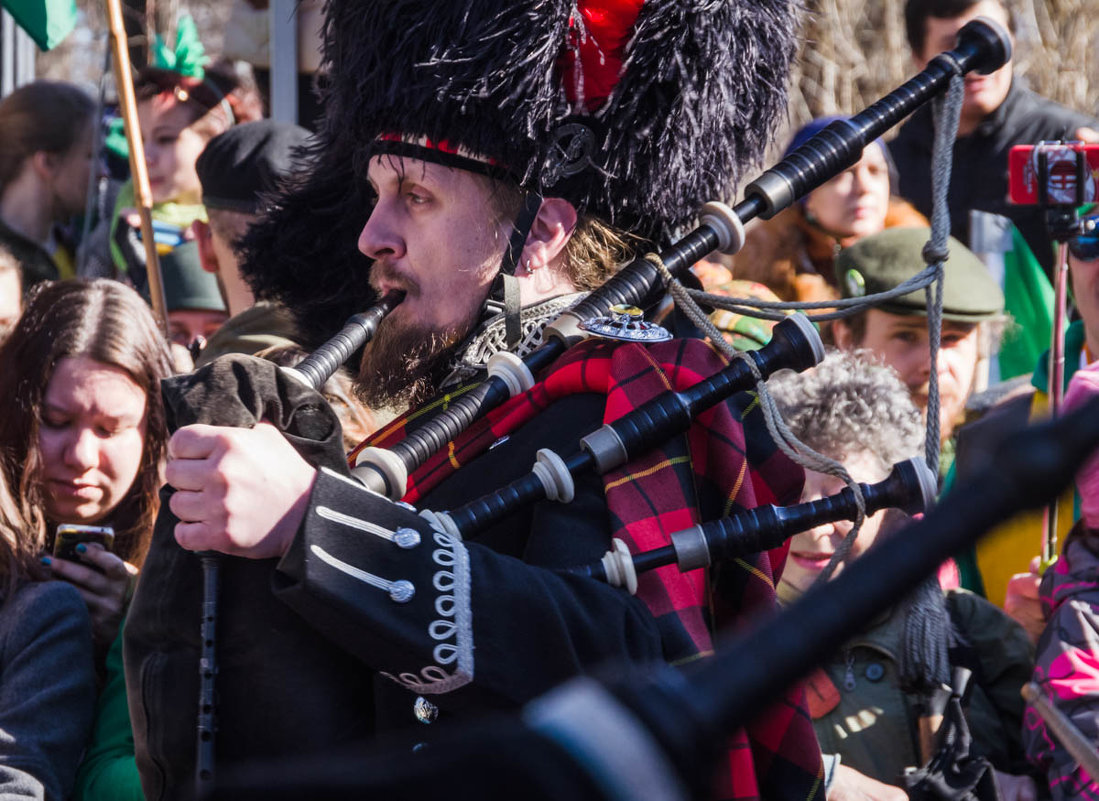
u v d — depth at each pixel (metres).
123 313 4.91
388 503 2.66
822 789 2.97
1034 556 5.30
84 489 4.76
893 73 13.69
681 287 3.24
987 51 3.49
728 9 3.39
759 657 1.04
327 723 2.74
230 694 2.74
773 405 3.01
